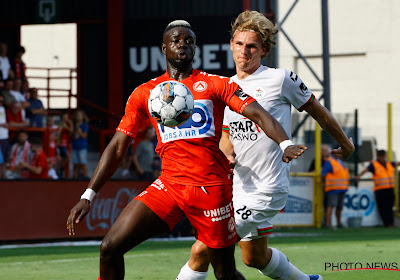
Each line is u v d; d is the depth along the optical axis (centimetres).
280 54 10069
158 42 5566
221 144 1758
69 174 4825
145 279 2394
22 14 5862
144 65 5581
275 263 1753
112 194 4359
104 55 5656
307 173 5297
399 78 9756
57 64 8525
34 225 4125
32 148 4372
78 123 4881
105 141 5556
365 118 9900
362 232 4869
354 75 9975
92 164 5491
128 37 5609
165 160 1456
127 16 5609
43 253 3425
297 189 5272
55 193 4212
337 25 10025
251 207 1686
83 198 1436
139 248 3628
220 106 1440
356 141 5481
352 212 5450
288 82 1691
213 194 1417
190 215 1436
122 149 1477
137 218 1409
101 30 5672
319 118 1708
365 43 9900
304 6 10012
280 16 10088
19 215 4078
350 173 5506
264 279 2355
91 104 5509
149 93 1454
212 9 5456
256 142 1683
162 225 1434
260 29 1697
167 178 1445
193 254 1603
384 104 9819
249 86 1714
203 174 1418
